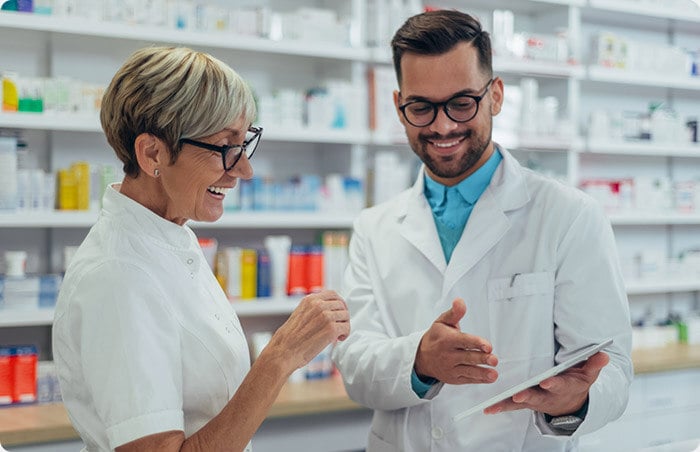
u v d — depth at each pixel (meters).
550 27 4.83
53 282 3.47
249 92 1.57
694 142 5.17
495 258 2.11
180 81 1.49
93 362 1.46
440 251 2.16
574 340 1.99
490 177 2.17
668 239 5.37
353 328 2.21
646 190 4.96
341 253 4.04
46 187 3.47
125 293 1.47
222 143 1.53
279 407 3.41
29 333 3.73
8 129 3.64
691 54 5.25
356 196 4.11
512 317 2.05
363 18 4.17
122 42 3.70
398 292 2.18
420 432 2.10
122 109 1.52
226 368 1.61
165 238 1.58
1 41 3.65
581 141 4.67
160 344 1.49
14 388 3.37
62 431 3.07
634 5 4.88
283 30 3.97
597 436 4.09
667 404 4.33
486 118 2.02
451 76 1.94
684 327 4.94
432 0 4.56
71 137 3.77
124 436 1.42
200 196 1.56
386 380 1.99
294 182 4.00
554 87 4.78
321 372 3.94
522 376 2.03
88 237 1.59
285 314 4.28
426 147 2.03
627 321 2.02
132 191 1.61
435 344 1.84
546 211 2.09
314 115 4.00
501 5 4.73
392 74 4.14
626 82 4.92
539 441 2.05
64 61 3.75
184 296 1.58
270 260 3.90
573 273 2.01
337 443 3.65
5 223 3.33
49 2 3.45
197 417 1.59
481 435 2.04
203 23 3.77
